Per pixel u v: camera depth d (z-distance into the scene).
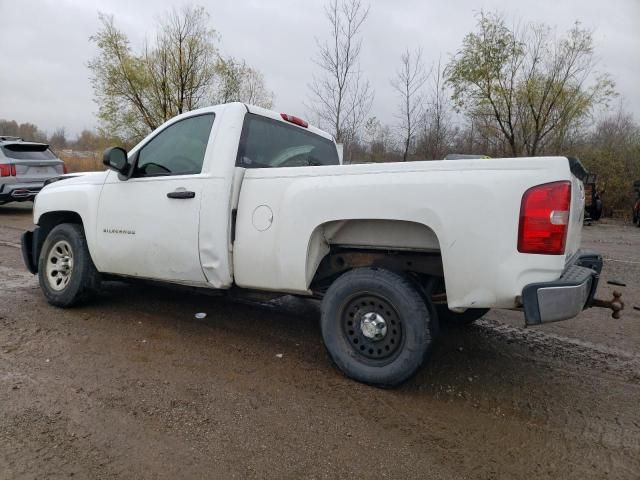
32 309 4.55
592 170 21.38
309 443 2.50
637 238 13.53
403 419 2.78
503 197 2.63
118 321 4.32
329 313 3.26
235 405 2.86
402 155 14.07
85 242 4.48
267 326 4.37
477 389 3.23
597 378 3.49
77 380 3.10
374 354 3.14
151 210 3.86
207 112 3.84
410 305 2.94
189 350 3.70
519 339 4.31
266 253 3.33
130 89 19.38
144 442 2.44
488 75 19.61
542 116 20.03
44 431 2.50
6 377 3.09
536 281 2.60
